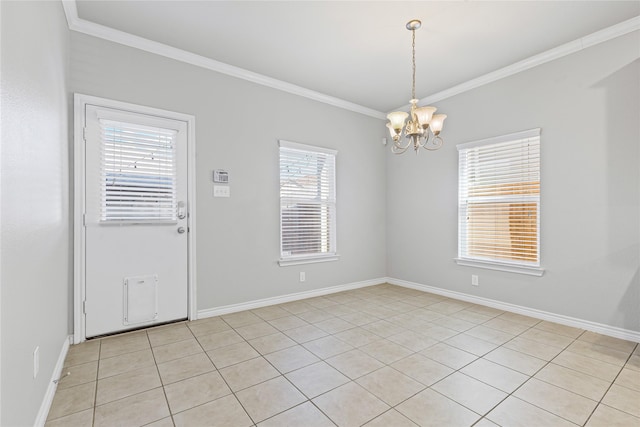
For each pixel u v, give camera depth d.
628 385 1.96
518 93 3.34
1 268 1.09
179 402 1.80
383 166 4.87
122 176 2.80
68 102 2.54
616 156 2.71
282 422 1.63
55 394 1.87
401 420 1.64
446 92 3.98
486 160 3.65
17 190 1.26
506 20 2.60
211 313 3.26
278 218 3.76
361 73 3.56
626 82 2.65
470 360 2.29
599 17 2.55
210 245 3.26
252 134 3.56
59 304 2.17
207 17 2.57
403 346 2.54
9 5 1.18
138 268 2.87
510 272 3.42
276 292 3.74
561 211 3.03
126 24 2.66
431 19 2.59
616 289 2.71
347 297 4.03
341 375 2.09
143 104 2.90
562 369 2.16
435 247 4.19
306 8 2.46
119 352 2.42
